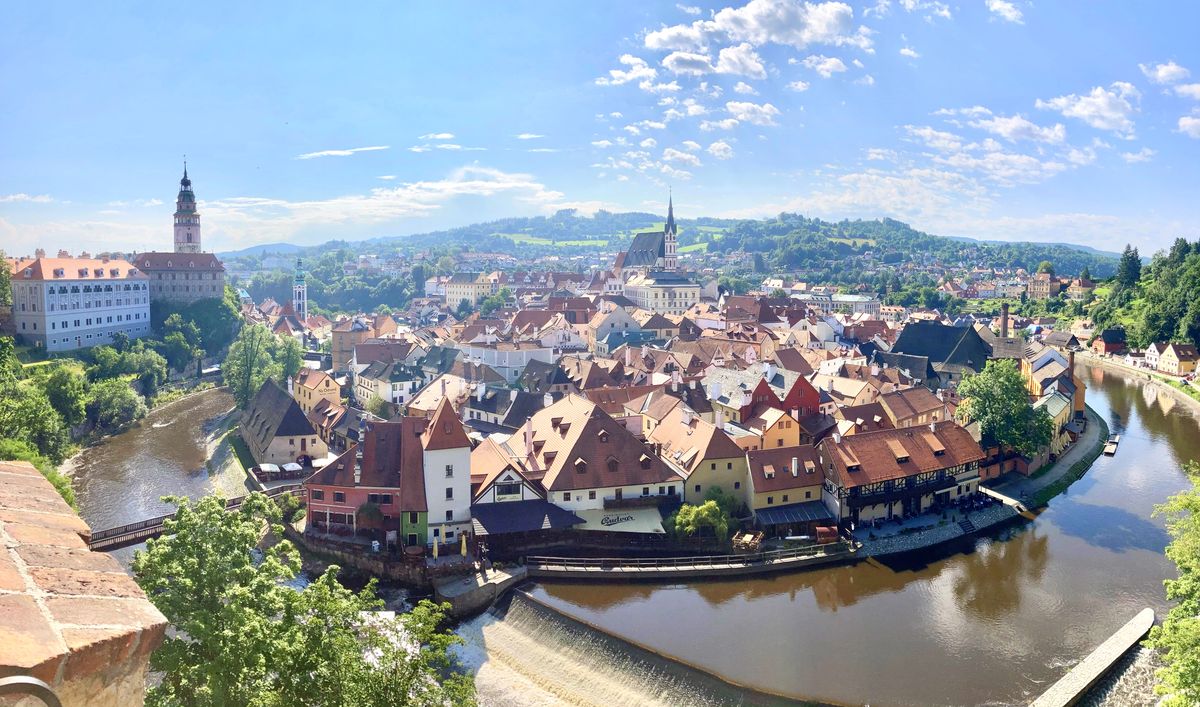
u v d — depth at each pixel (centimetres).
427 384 18275
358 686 4291
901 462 11344
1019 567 10069
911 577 9756
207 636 4084
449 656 7950
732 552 10150
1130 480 13662
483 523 10125
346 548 10156
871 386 15500
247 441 15638
